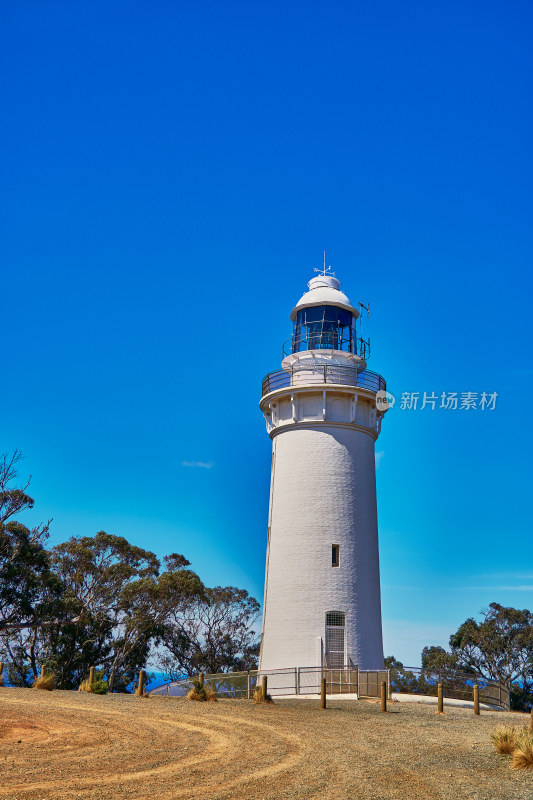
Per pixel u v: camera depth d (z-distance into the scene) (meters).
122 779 14.66
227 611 67.00
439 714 27.61
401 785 14.72
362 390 41.25
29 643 58.12
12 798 12.88
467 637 63.50
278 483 41.38
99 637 57.94
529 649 61.56
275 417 42.69
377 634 39.31
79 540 60.53
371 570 39.97
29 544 52.69
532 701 60.44
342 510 39.75
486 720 26.23
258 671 36.50
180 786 14.23
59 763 15.91
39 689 31.30
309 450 40.69
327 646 37.72
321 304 42.47
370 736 20.95
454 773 15.95
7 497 52.88
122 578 59.38
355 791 14.14
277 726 22.48
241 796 13.59
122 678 58.91
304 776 15.34
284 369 42.28
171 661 64.38
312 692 35.84
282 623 38.53
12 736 18.73
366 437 42.00
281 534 40.16
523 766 16.53
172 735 20.08
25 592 52.41
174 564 63.56
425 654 66.44
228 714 25.09
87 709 24.67
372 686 34.75
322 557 38.88
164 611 58.69
